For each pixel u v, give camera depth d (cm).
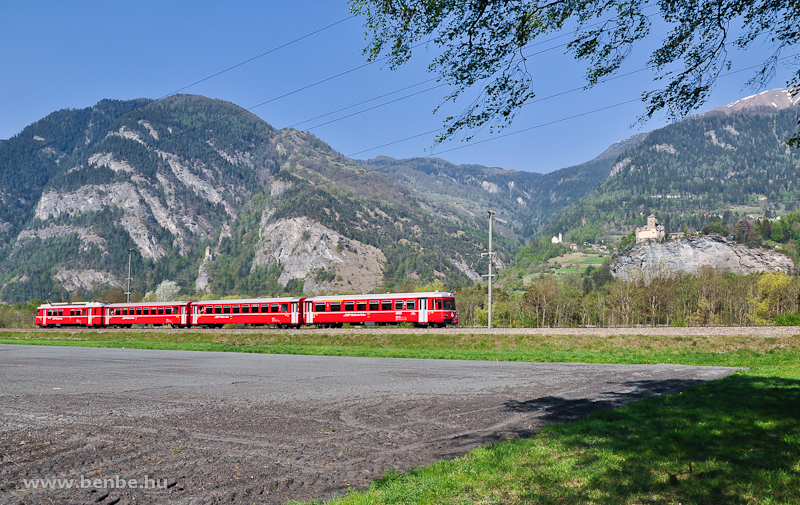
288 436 1123
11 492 771
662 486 706
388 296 5381
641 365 2892
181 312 6431
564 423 1184
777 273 13362
